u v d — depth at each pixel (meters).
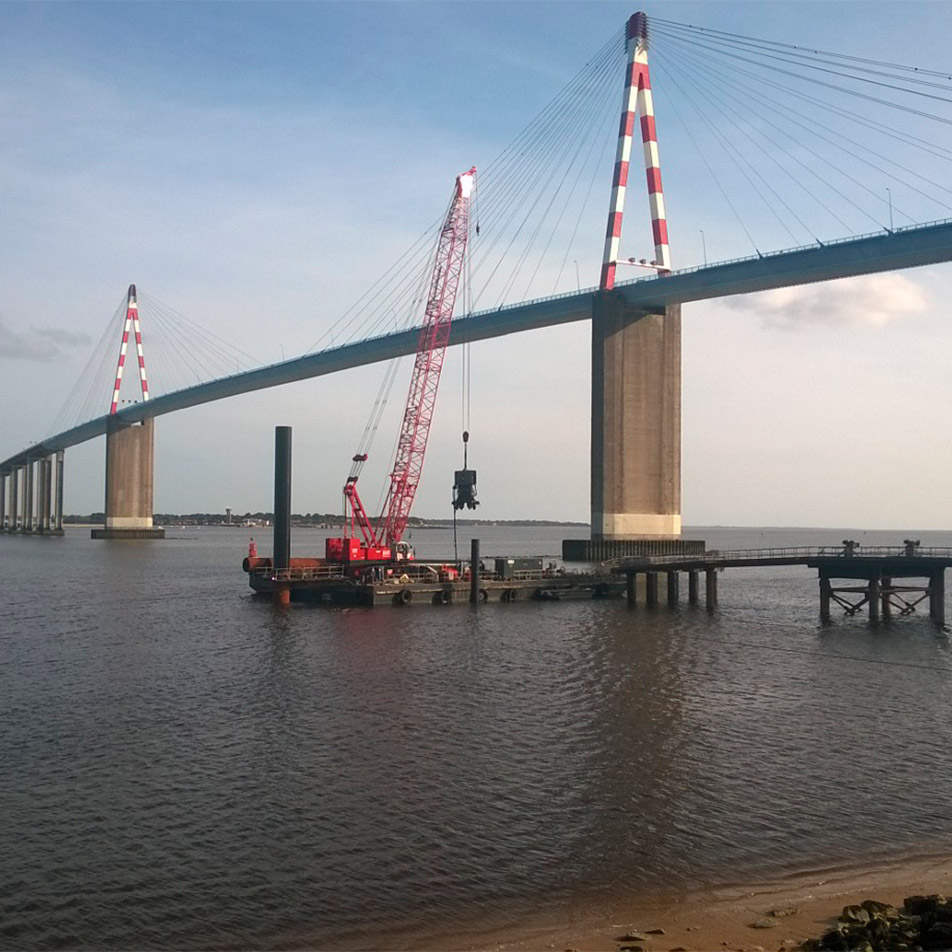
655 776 33.81
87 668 54.56
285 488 95.38
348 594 89.75
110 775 33.75
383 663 56.28
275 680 50.94
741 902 23.69
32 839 27.89
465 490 104.94
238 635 68.44
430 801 31.12
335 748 37.28
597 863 26.30
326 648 62.19
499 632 70.31
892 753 36.94
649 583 91.56
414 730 40.06
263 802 31.02
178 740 38.38
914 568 79.00
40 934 22.55
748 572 161.88
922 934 19.69
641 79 166.50
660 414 154.88
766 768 34.81
